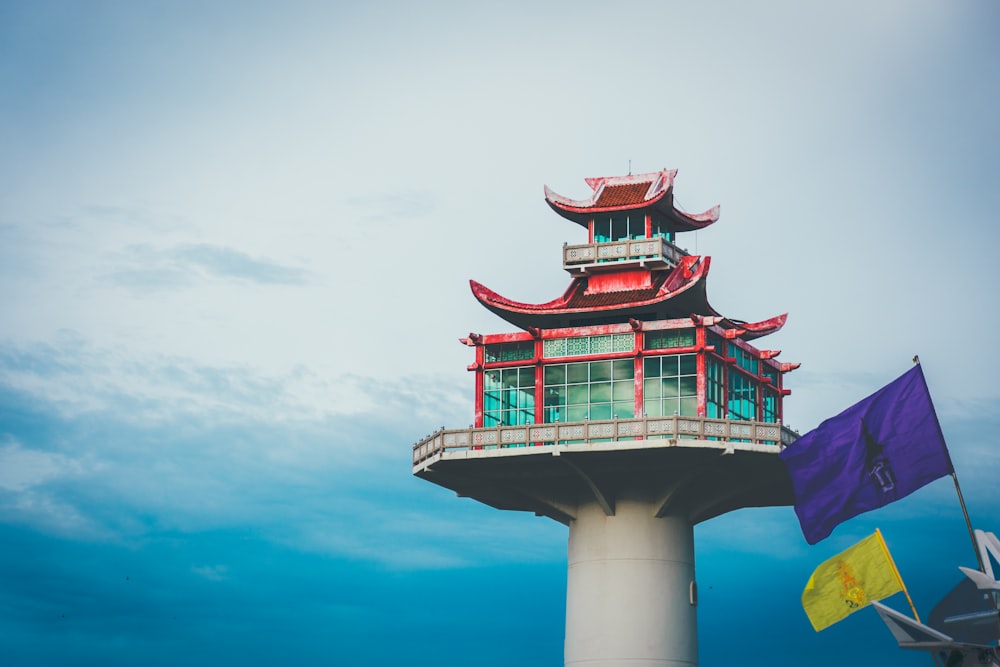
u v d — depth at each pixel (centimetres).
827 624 5303
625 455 7944
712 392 8156
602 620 8175
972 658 4909
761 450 7825
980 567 5053
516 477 8312
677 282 8406
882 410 5678
